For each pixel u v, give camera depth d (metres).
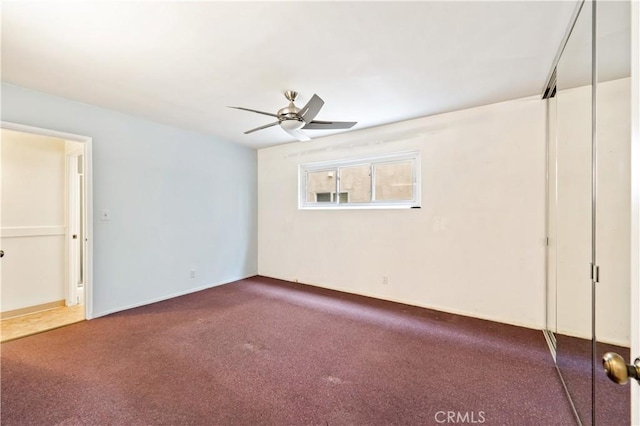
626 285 1.06
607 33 1.27
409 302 3.49
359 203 3.98
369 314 3.15
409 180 3.56
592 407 1.46
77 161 3.59
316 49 1.94
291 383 1.90
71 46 1.89
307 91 2.61
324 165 4.32
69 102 2.80
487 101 2.86
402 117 3.34
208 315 3.12
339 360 2.19
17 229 3.11
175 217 3.78
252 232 4.94
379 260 3.71
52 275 3.37
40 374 1.98
